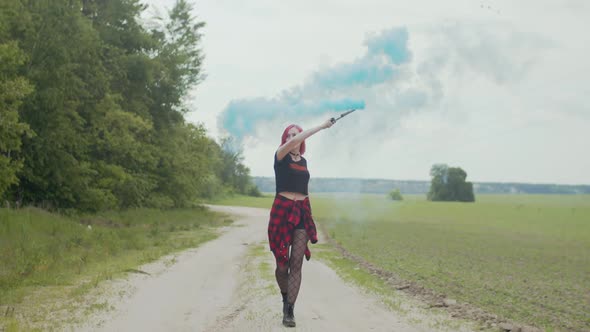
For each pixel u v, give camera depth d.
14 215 17.42
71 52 24.11
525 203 130.88
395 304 7.35
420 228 35.34
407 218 51.16
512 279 12.66
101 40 28.25
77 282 8.98
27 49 22.36
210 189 75.56
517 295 10.07
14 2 20.98
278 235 5.80
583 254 21.58
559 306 9.10
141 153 34.22
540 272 14.69
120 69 32.12
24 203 24.27
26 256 11.41
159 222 29.44
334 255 15.10
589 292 11.07
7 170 18.77
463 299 9.00
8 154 21.38
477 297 9.40
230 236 22.14
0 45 17.77
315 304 7.09
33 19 22.69
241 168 91.25
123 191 32.78
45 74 22.77
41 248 13.35
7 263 10.84
